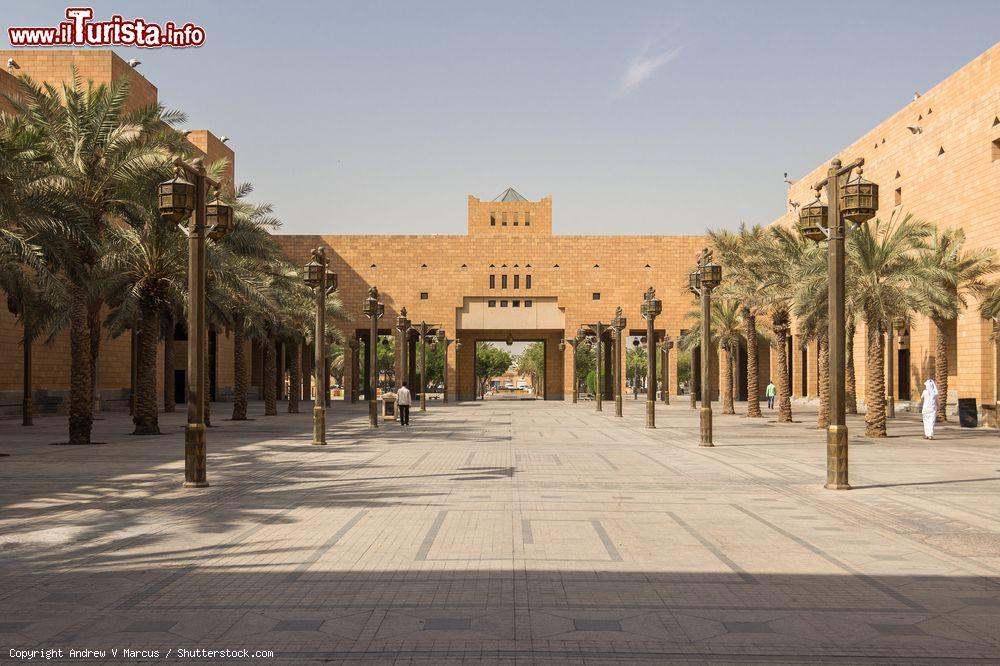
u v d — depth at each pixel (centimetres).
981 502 1291
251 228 3250
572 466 1833
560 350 8650
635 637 611
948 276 3200
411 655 570
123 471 1730
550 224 9056
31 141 2398
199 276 1490
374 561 858
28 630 629
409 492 1390
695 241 8244
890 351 4303
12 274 2317
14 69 5078
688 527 1058
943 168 4331
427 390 11931
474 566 835
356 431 3141
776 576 797
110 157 2491
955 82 5244
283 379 8612
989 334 3897
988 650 585
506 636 611
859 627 638
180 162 1475
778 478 1612
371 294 3466
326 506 1233
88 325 2697
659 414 4828
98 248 2414
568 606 691
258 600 709
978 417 3784
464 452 2202
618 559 868
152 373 2909
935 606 697
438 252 8175
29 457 2061
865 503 1275
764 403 7544
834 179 1476
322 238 8175
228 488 1448
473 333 8862
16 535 1009
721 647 589
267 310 3656
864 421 3984
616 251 8225
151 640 604
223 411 5291
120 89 2583
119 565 845
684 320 8206
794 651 582
